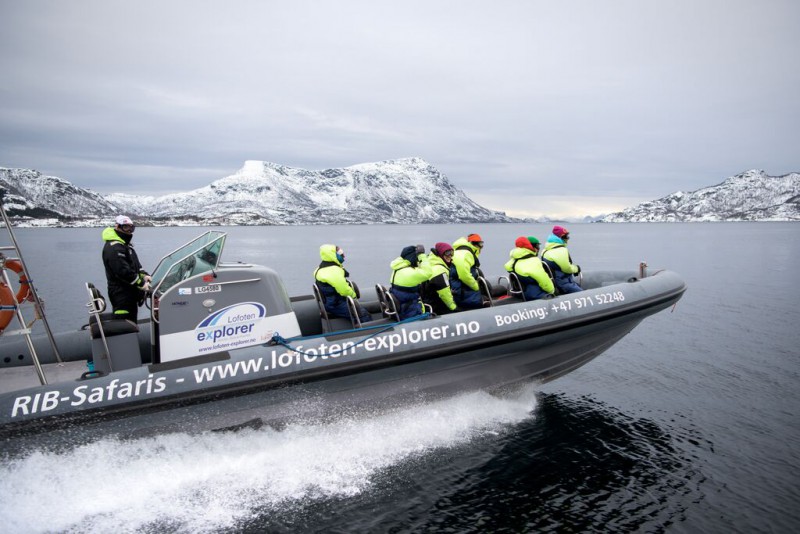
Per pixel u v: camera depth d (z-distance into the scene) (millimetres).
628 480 4613
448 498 4309
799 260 27641
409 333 4992
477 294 6023
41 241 70125
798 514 4121
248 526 3852
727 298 13969
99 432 3980
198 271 4598
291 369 4504
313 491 4293
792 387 6910
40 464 3824
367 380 4844
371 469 4648
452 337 5105
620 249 40875
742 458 5008
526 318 5469
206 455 4324
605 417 5961
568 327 5621
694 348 8812
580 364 6355
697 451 5160
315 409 4723
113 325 4410
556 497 4352
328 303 5375
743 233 94688
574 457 5008
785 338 9477
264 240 74688
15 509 3713
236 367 4375
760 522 4023
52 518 3768
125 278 4594
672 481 4605
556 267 6125
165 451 4191
